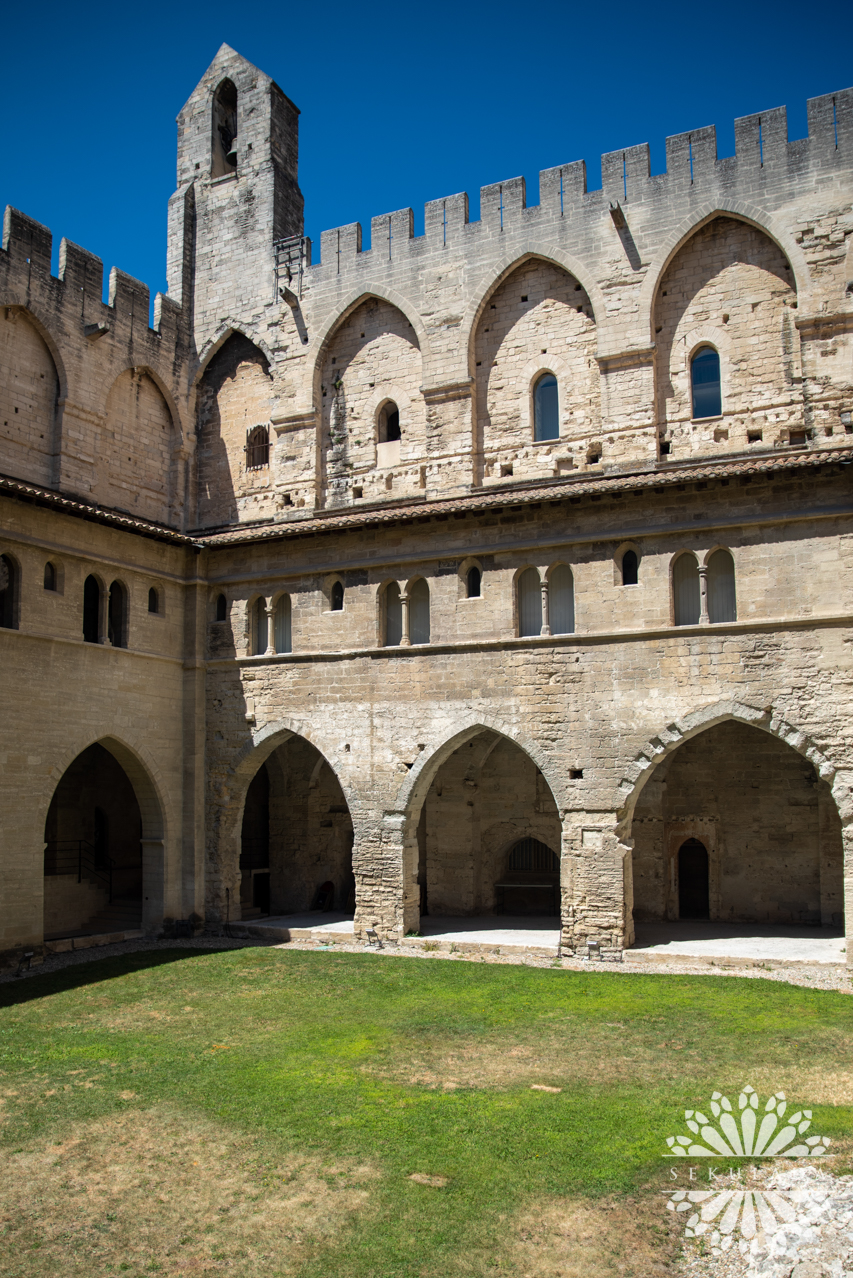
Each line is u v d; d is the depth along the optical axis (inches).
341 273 1357.0
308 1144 574.9
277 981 983.0
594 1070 691.4
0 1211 504.4
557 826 1314.0
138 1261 455.2
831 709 971.3
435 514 1139.3
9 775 1052.5
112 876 1408.7
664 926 1196.5
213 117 1504.7
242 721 1275.8
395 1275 437.7
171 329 1417.3
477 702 1127.6
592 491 1062.4
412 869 1172.5
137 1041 786.8
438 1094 652.1
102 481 1280.8
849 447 1048.8
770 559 1011.9
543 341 1237.7
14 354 1184.2
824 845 1178.6
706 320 1155.9
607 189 1203.2
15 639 1071.0
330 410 1363.2
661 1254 449.4
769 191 1120.2
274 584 1278.3
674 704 1036.5
